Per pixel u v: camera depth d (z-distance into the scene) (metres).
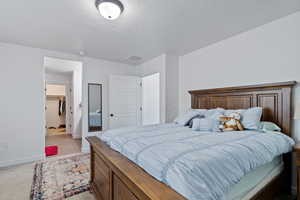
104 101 4.00
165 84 3.46
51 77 5.51
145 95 4.47
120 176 1.20
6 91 2.87
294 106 1.95
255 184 1.38
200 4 1.75
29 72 3.07
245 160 1.20
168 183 0.94
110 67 4.10
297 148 1.58
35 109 3.12
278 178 1.75
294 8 1.85
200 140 1.48
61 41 2.81
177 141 1.46
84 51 3.36
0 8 1.80
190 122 2.45
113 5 1.64
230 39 2.68
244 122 2.03
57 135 5.52
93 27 2.29
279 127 2.01
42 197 1.88
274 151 1.50
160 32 2.46
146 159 1.16
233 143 1.38
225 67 2.75
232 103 2.57
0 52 2.83
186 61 3.53
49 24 2.19
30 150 3.04
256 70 2.33
